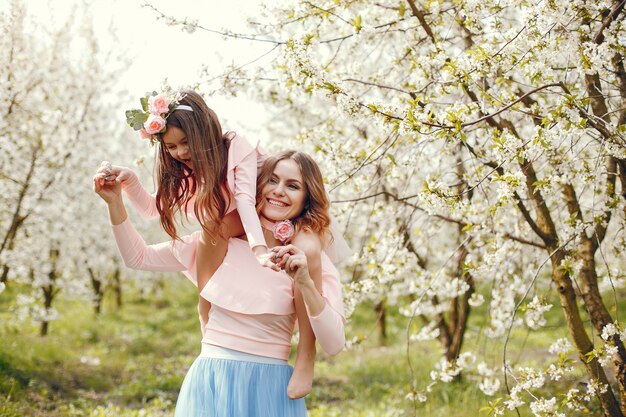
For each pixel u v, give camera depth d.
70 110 8.88
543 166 3.83
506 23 4.12
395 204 4.86
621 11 3.22
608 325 3.21
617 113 3.77
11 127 6.97
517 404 3.24
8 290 14.38
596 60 2.95
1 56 6.54
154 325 13.15
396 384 6.89
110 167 2.67
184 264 2.81
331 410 5.91
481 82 3.69
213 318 2.63
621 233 3.76
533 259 4.91
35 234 9.52
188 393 2.56
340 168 4.06
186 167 2.72
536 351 7.31
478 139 4.02
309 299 2.44
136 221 14.08
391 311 12.79
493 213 3.38
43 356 8.08
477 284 5.92
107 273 14.64
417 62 3.52
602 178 3.87
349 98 3.10
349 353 9.09
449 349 6.22
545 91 3.40
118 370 8.35
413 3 3.71
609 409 3.55
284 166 2.70
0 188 7.74
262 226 2.71
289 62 3.15
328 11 3.75
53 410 5.66
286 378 2.58
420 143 3.74
